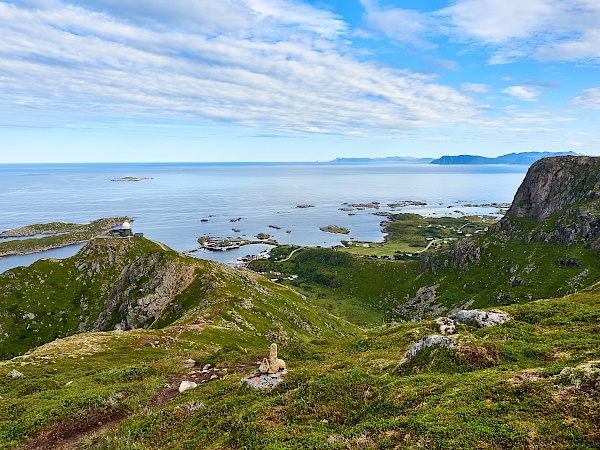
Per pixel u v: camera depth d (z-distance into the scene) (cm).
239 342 7906
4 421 3084
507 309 4631
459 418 2053
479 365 2864
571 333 3412
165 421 2828
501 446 1819
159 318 11494
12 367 4856
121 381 4212
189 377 4303
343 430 2238
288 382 3005
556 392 2161
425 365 3038
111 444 2577
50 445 2767
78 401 3309
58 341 6819
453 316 4684
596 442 1748
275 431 2252
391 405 2417
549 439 1823
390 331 5106
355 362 3834
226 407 2766
